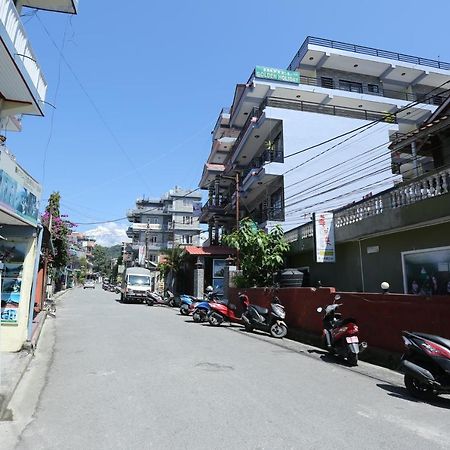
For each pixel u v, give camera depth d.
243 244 18.25
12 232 9.61
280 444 4.17
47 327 14.40
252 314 14.25
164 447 4.07
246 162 31.88
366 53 30.91
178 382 6.65
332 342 9.34
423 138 13.52
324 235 14.83
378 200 12.81
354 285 14.50
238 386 6.46
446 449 4.12
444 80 33.16
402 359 6.46
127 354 9.13
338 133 25.09
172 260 34.28
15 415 5.10
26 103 9.59
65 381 6.79
